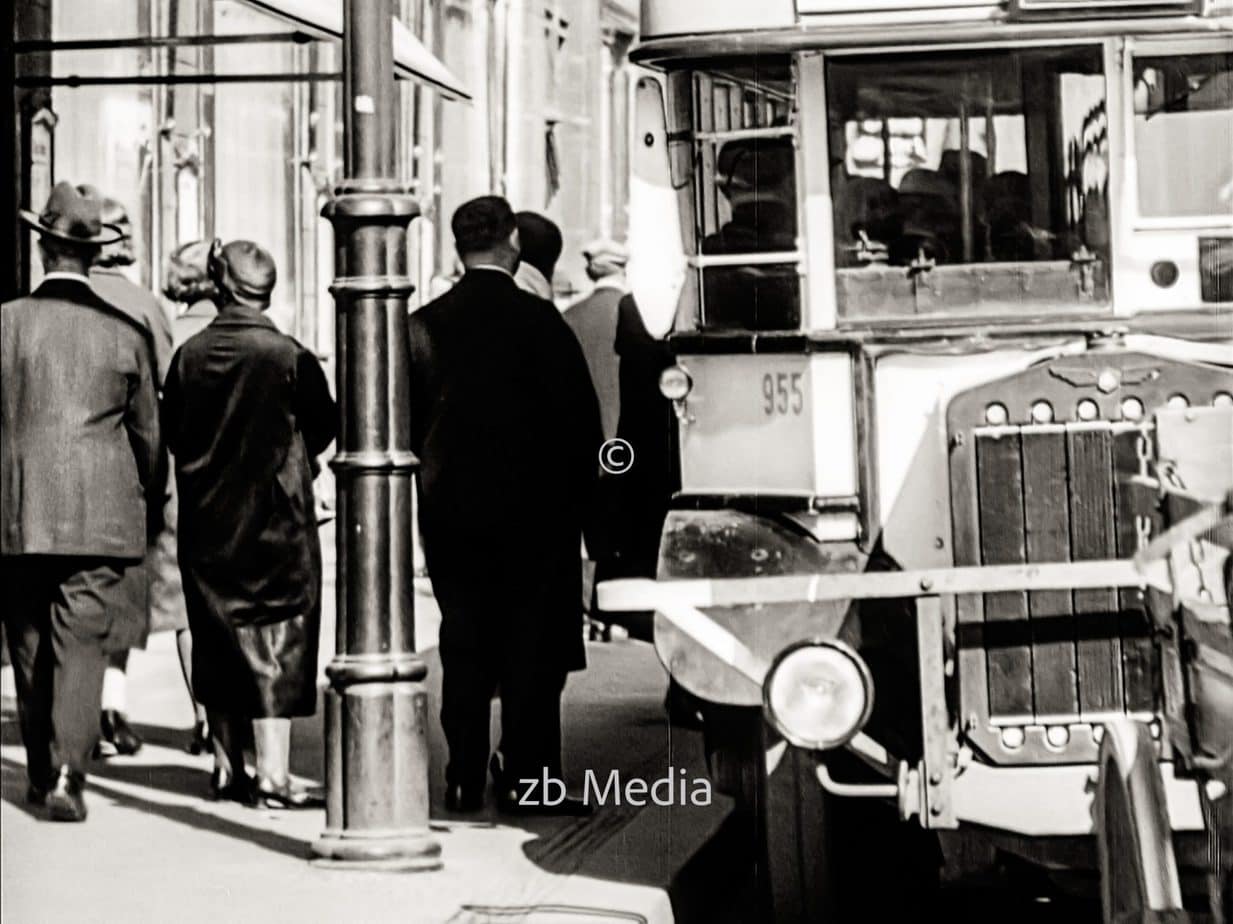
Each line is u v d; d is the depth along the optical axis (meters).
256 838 28.34
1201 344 25.73
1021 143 26.59
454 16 54.66
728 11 26.77
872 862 26.12
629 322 31.11
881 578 24.38
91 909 24.16
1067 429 24.41
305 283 60.16
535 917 24.30
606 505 31.16
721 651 25.17
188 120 54.66
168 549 34.12
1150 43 26.41
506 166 52.09
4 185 33.84
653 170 27.23
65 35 49.16
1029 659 24.30
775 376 26.33
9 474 29.30
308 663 30.48
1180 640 21.53
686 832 28.67
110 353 29.42
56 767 29.11
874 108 26.70
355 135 26.97
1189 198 26.53
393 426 26.81
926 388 26.09
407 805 26.62
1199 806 23.19
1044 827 24.25
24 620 29.73
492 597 30.56
